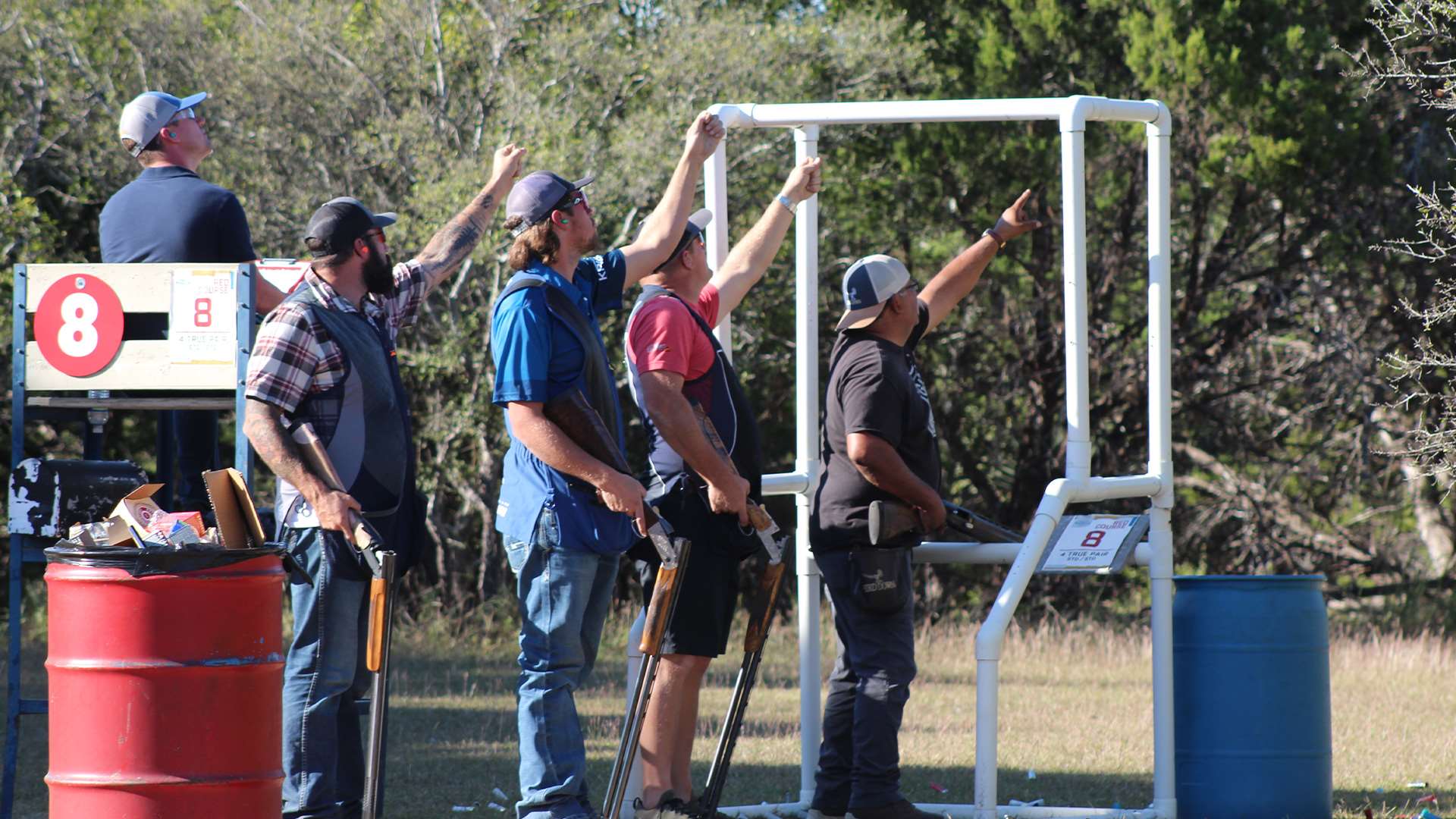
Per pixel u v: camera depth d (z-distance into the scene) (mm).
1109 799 22578
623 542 16453
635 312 17672
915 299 19391
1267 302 69125
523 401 15805
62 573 14211
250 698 14336
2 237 57094
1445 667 43562
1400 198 62938
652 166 60156
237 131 63188
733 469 17266
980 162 65750
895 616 19016
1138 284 74875
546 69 64562
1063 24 64375
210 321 19016
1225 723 19906
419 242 57250
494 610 59906
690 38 64188
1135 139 64312
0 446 69562
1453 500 69312
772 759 27031
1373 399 64750
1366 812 18250
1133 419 72562
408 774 24875
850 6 69938
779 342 71562
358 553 16094
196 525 14594
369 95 63562
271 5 63969
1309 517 75812
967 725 31828
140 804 13891
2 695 33906
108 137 61719
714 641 17781
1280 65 60156
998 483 77312
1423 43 57062
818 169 20906
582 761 16219
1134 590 75062
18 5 63375
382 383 16328
